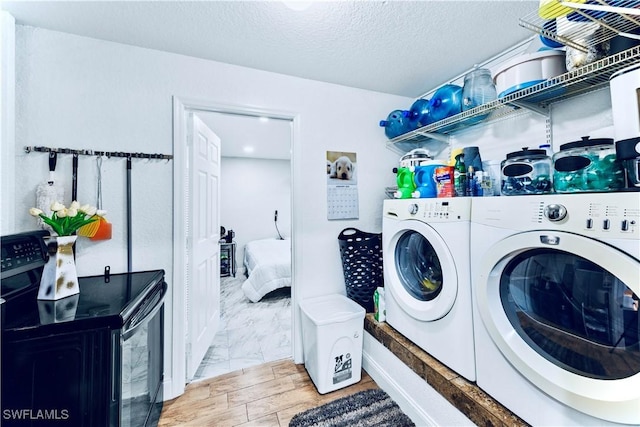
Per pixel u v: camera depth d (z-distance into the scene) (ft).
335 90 7.13
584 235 2.68
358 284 6.79
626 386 2.48
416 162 6.01
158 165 5.54
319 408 5.15
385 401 5.32
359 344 5.99
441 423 4.21
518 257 3.38
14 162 4.56
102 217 5.05
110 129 5.21
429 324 4.66
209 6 4.30
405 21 4.68
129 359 3.76
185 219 5.82
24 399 3.02
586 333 2.86
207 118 9.91
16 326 3.00
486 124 6.13
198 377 6.18
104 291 4.18
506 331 3.45
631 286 2.36
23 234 3.69
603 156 3.32
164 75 5.55
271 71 6.40
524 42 5.27
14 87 4.53
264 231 18.29
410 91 7.59
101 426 3.16
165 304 5.56
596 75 3.64
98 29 4.87
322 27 4.82
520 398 3.29
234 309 10.40
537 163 4.09
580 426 2.79
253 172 18.02
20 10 4.34
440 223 4.34
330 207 7.09
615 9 2.57
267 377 6.17
